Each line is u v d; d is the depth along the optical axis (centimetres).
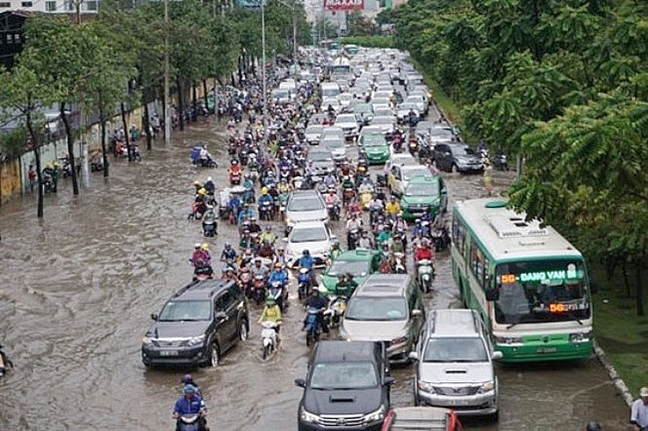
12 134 7038
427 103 11438
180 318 3506
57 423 3006
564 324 3216
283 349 3662
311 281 4322
